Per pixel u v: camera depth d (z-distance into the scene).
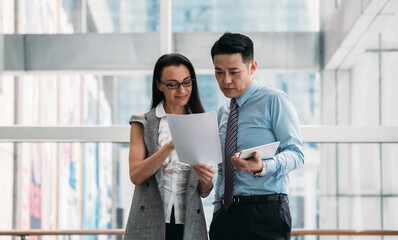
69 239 4.66
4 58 4.98
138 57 4.94
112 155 4.88
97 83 4.95
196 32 4.95
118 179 4.86
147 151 2.89
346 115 4.86
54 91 5.04
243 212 2.83
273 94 2.90
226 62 2.82
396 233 4.50
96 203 4.90
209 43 4.93
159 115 2.90
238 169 2.64
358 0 4.98
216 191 3.04
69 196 5.05
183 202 2.83
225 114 3.02
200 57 4.92
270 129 2.90
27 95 5.16
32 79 5.10
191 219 2.79
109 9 5.00
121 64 4.94
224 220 2.89
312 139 4.79
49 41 4.99
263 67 4.88
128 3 5.00
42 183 5.24
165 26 4.94
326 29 4.91
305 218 4.79
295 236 4.69
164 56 2.86
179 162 2.84
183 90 2.82
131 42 4.96
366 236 4.86
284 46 4.89
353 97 4.84
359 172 4.84
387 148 4.83
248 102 2.93
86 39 4.98
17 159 5.49
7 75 4.99
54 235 4.62
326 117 4.85
